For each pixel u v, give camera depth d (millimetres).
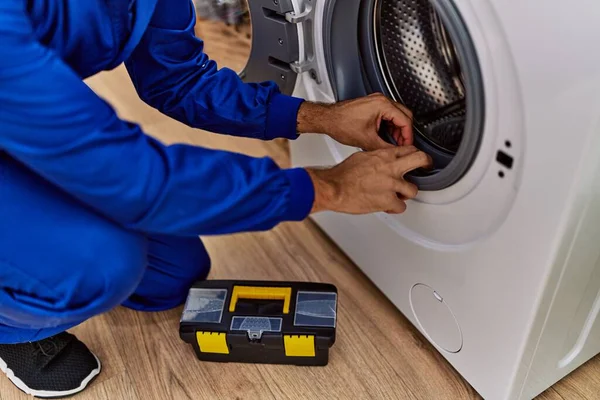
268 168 708
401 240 949
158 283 1045
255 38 1027
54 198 721
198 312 998
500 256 748
